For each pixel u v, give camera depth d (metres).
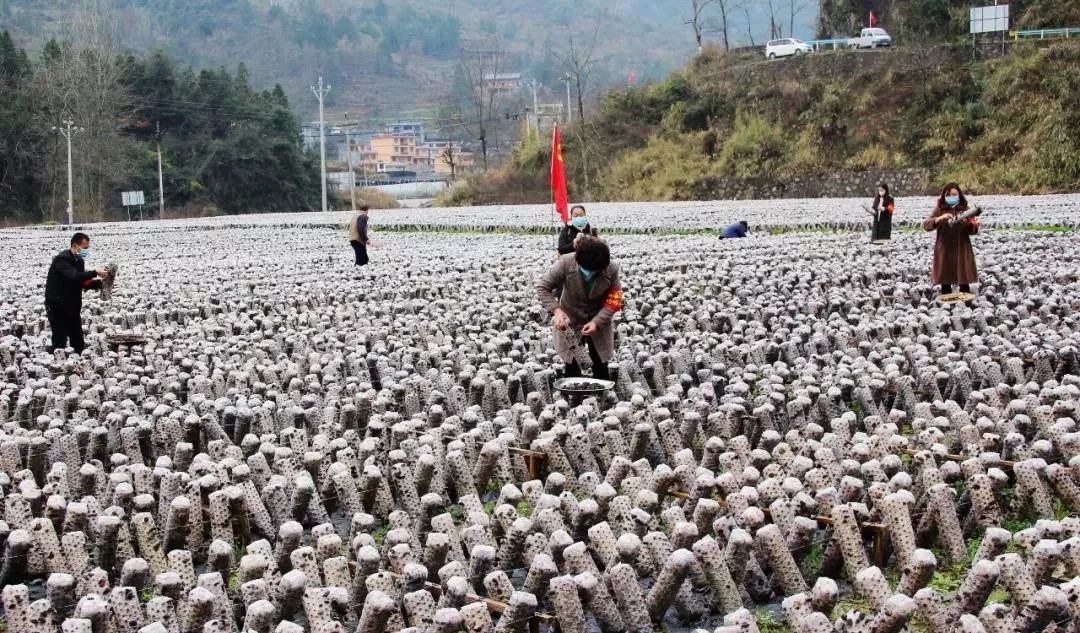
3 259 27.69
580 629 5.24
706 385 9.28
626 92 67.38
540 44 175.00
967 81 53.25
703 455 8.04
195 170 75.19
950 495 6.34
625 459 7.25
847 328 11.66
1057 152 45.56
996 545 5.62
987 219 27.22
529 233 32.38
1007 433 7.60
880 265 17.44
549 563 5.52
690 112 62.88
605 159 65.00
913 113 53.91
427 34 168.50
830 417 8.59
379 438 8.02
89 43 71.88
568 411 8.84
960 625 4.84
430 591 5.79
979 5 58.38
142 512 6.58
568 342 9.59
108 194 70.88
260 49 146.50
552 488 6.85
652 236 28.45
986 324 12.02
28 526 6.42
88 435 8.34
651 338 12.10
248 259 24.73
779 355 10.89
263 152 76.88
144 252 28.58
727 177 57.72
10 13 121.94
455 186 72.69
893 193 51.66
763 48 69.19
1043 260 17.84
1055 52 50.22
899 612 4.80
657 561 5.88
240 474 7.15
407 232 34.91
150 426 8.52
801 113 58.50
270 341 12.20
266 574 5.75
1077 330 11.68
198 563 6.78
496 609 5.52
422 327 12.95
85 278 12.79
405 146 131.62
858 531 6.04
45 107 69.69
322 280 19.09
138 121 78.31
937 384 9.32
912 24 59.75
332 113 137.12
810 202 45.16
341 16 160.12
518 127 118.19
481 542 6.18
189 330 13.44
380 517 7.34
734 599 5.68
